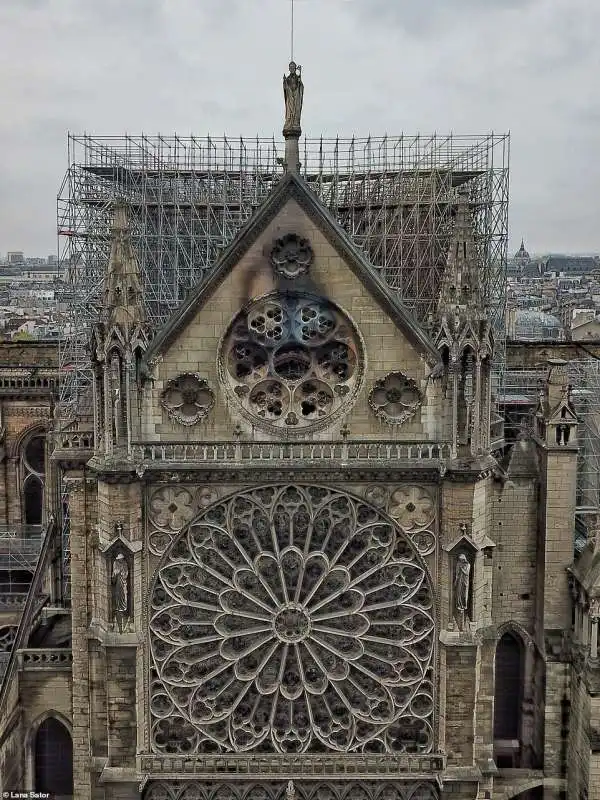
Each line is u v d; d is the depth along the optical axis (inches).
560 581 1679.4
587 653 1596.9
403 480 1535.4
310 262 1530.5
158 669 1565.0
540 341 2807.6
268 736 1584.6
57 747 1766.7
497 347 2379.4
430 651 1571.1
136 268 1509.6
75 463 1583.4
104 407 1496.1
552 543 1676.9
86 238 2343.8
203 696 1574.8
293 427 1555.1
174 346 1539.1
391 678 1576.0
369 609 1565.0
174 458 1529.3
